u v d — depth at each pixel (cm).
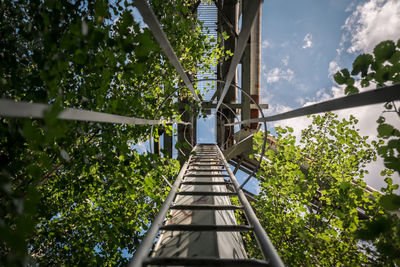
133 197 385
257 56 893
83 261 295
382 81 143
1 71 160
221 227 171
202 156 550
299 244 382
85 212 366
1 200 130
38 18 153
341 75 158
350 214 306
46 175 224
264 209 476
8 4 161
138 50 136
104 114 134
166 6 364
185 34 452
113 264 352
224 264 132
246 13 140
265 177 467
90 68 151
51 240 310
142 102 328
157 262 133
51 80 113
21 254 81
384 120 141
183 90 563
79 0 179
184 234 215
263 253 144
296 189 407
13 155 162
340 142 480
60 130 90
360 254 326
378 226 144
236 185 273
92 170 301
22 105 76
